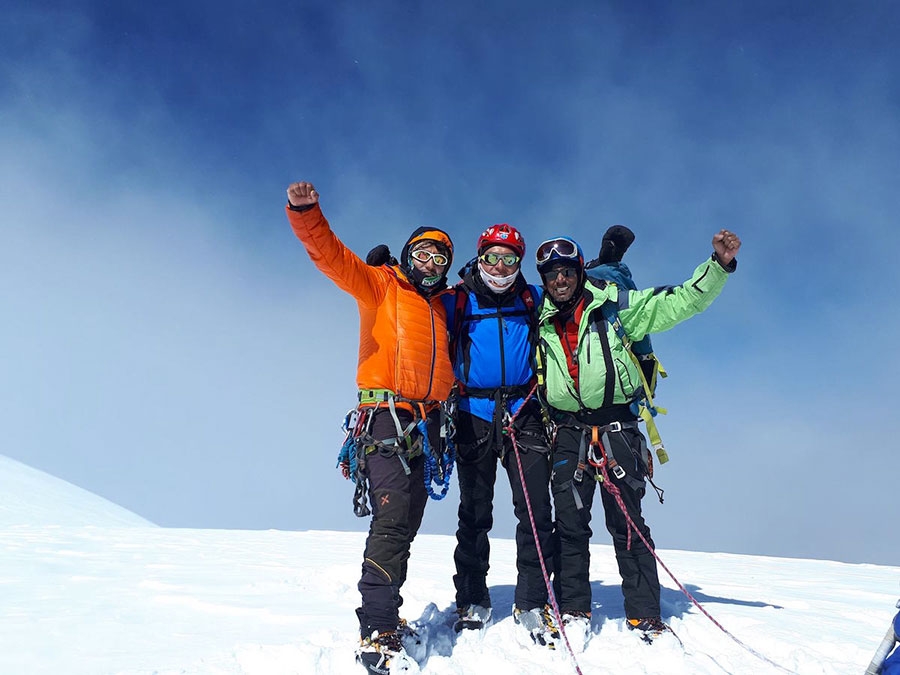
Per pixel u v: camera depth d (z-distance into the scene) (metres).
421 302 3.02
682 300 3.08
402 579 3.05
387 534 2.71
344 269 2.78
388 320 2.91
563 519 3.20
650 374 3.34
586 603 3.16
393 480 2.79
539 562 3.10
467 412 3.22
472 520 3.18
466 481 3.21
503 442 3.19
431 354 2.94
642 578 3.12
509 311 3.28
